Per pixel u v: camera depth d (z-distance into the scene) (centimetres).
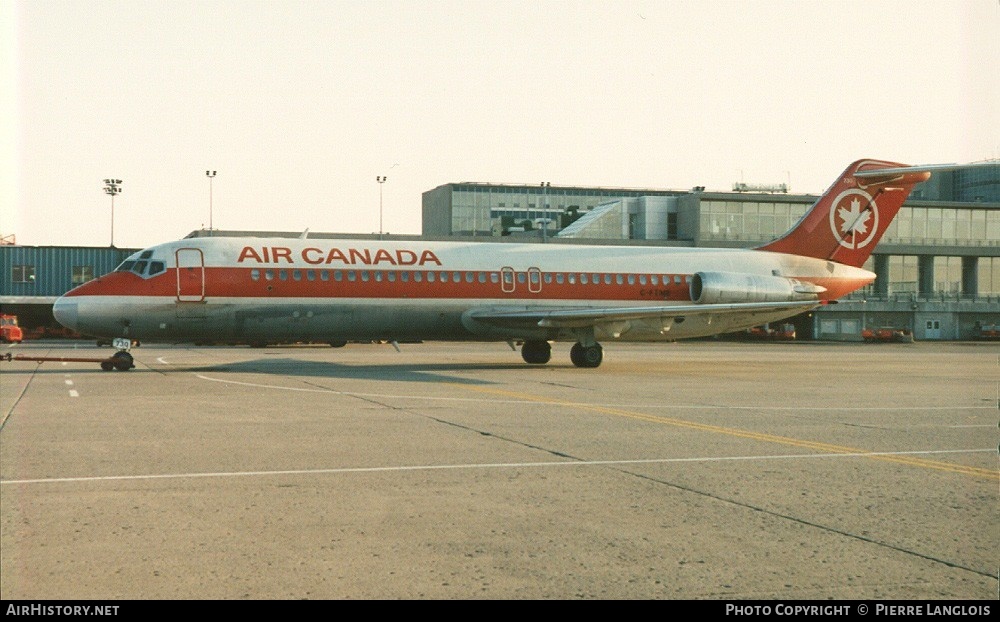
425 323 3105
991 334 8069
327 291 2964
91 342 5994
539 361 3453
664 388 2353
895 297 8062
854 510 871
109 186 7769
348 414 1638
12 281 6650
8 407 1716
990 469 1112
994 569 677
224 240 2941
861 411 1816
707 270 3503
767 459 1177
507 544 738
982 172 9700
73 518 813
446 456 1173
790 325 7850
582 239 7000
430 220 12394
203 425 1463
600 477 1036
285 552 709
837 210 3703
